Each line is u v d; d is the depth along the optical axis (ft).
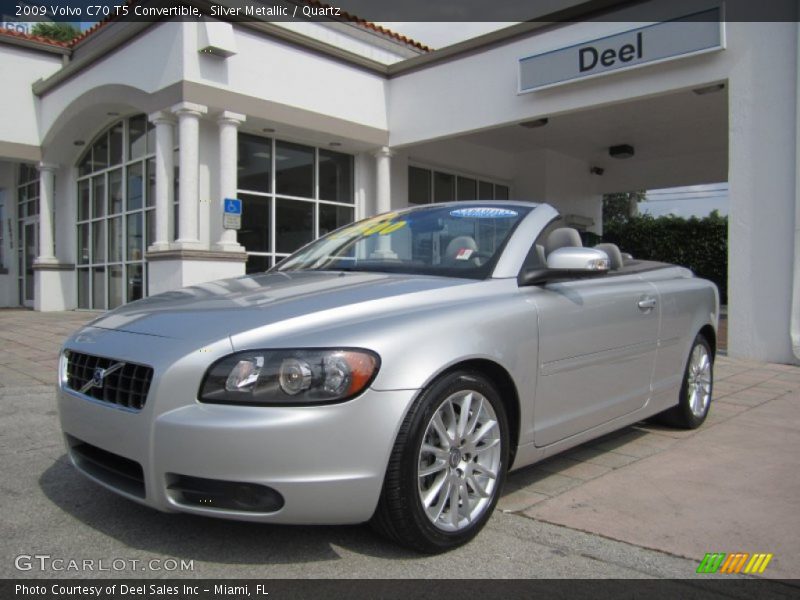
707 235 70.85
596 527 10.37
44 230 47.52
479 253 11.82
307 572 8.69
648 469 13.33
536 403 10.87
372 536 9.80
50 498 11.23
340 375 8.36
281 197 40.55
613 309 12.80
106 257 45.14
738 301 28.45
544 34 35.60
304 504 8.20
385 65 42.68
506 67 37.52
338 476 8.27
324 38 41.06
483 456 10.01
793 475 12.97
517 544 9.72
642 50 31.27
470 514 9.68
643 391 13.99
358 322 9.08
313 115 38.68
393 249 13.00
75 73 42.24
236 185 35.45
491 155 53.36
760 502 11.51
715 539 10.00
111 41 37.96
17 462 13.32
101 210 45.93
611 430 13.17
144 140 41.34
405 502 8.71
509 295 10.87
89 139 46.06
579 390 11.89
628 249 75.72
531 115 36.47
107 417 9.01
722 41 28.60
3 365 24.38
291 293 10.36
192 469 8.18
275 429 8.06
